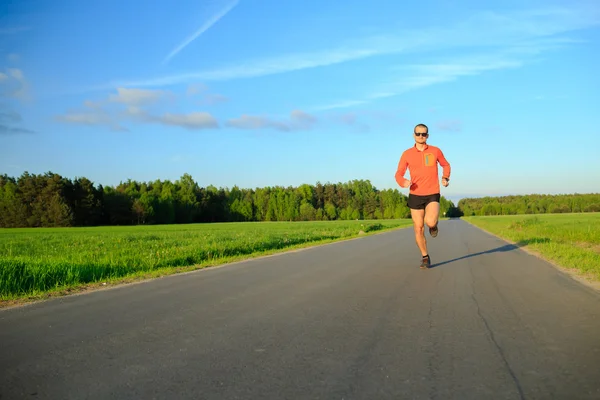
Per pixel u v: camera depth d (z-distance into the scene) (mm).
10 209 84375
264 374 3445
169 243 22219
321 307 5875
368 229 36469
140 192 116875
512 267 10070
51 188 89562
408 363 3660
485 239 21297
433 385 3186
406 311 5586
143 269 11609
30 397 3068
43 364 3756
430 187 9156
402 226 49750
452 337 4414
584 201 143250
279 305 6051
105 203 98688
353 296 6621
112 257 12672
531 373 3404
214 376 3418
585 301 6176
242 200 133250
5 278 8602
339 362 3705
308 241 23016
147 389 3180
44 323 5309
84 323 5250
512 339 4328
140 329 4895
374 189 159125
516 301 6191
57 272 9578
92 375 3479
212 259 13805
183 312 5734
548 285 7543
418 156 9039
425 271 9430
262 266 10867
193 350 4086
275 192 136125
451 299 6344
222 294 7023
